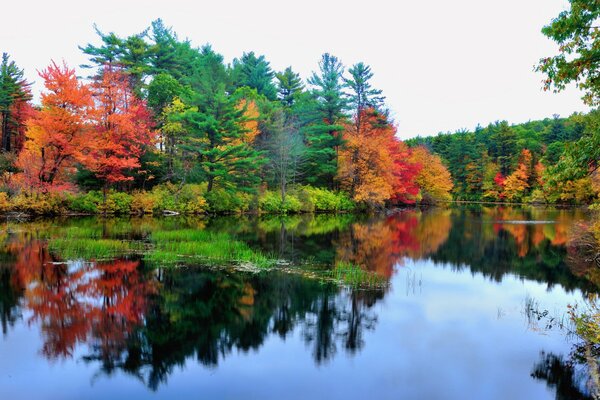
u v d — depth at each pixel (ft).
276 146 128.57
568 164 29.63
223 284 40.83
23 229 72.43
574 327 30.17
